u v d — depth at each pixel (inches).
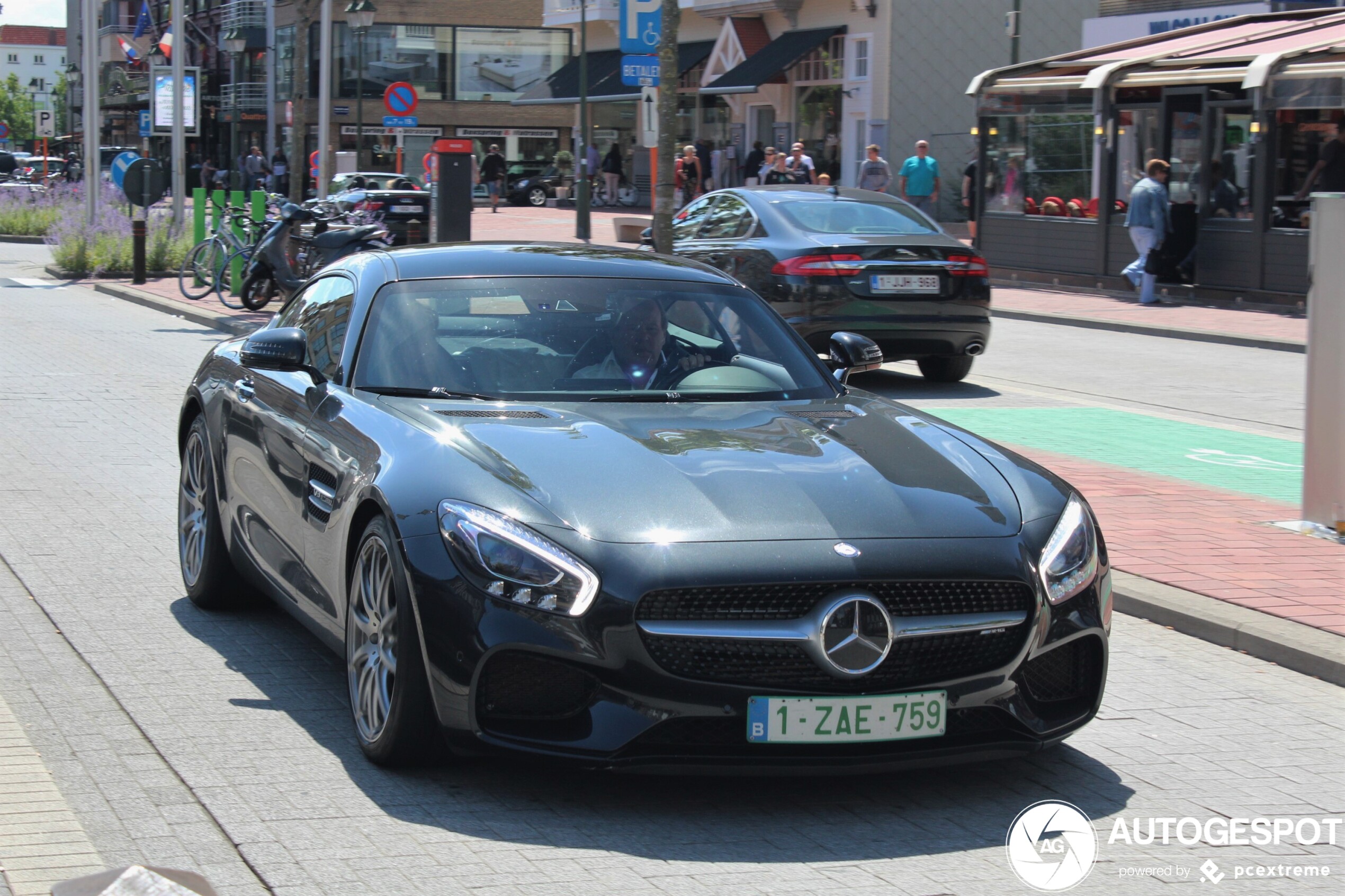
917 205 1101.7
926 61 1320.1
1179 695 207.0
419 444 170.9
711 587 147.9
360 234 700.7
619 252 228.8
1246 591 246.8
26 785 156.9
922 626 152.8
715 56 1488.7
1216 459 390.0
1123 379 562.9
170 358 559.5
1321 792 170.9
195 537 236.4
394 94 1259.8
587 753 148.9
